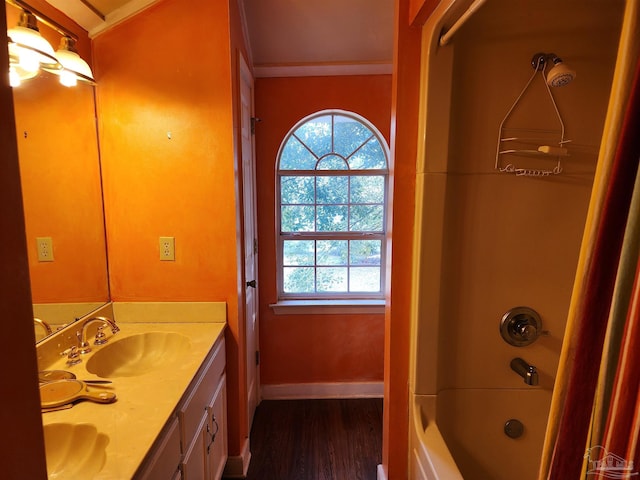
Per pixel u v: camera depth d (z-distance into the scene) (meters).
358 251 2.56
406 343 1.50
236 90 1.69
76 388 1.04
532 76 1.33
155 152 1.60
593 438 0.44
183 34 1.55
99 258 1.59
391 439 1.54
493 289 1.42
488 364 1.45
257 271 2.43
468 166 1.36
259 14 1.97
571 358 0.48
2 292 0.40
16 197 0.42
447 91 1.30
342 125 2.44
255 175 2.34
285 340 2.51
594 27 1.31
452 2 1.06
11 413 0.42
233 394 1.76
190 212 1.64
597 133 1.36
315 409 2.43
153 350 1.54
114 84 1.56
